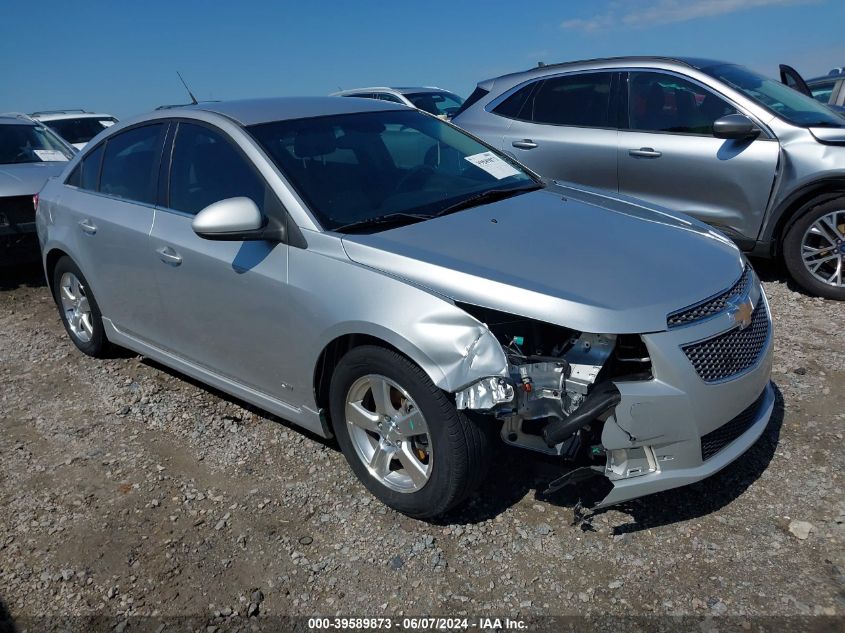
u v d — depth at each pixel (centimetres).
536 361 280
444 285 284
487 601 268
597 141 618
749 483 322
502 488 331
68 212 472
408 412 302
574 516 304
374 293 295
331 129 387
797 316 507
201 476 358
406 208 350
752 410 310
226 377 387
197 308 378
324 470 355
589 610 260
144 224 404
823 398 388
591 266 295
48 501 345
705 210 576
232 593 281
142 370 488
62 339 561
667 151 582
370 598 274
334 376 320
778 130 538
